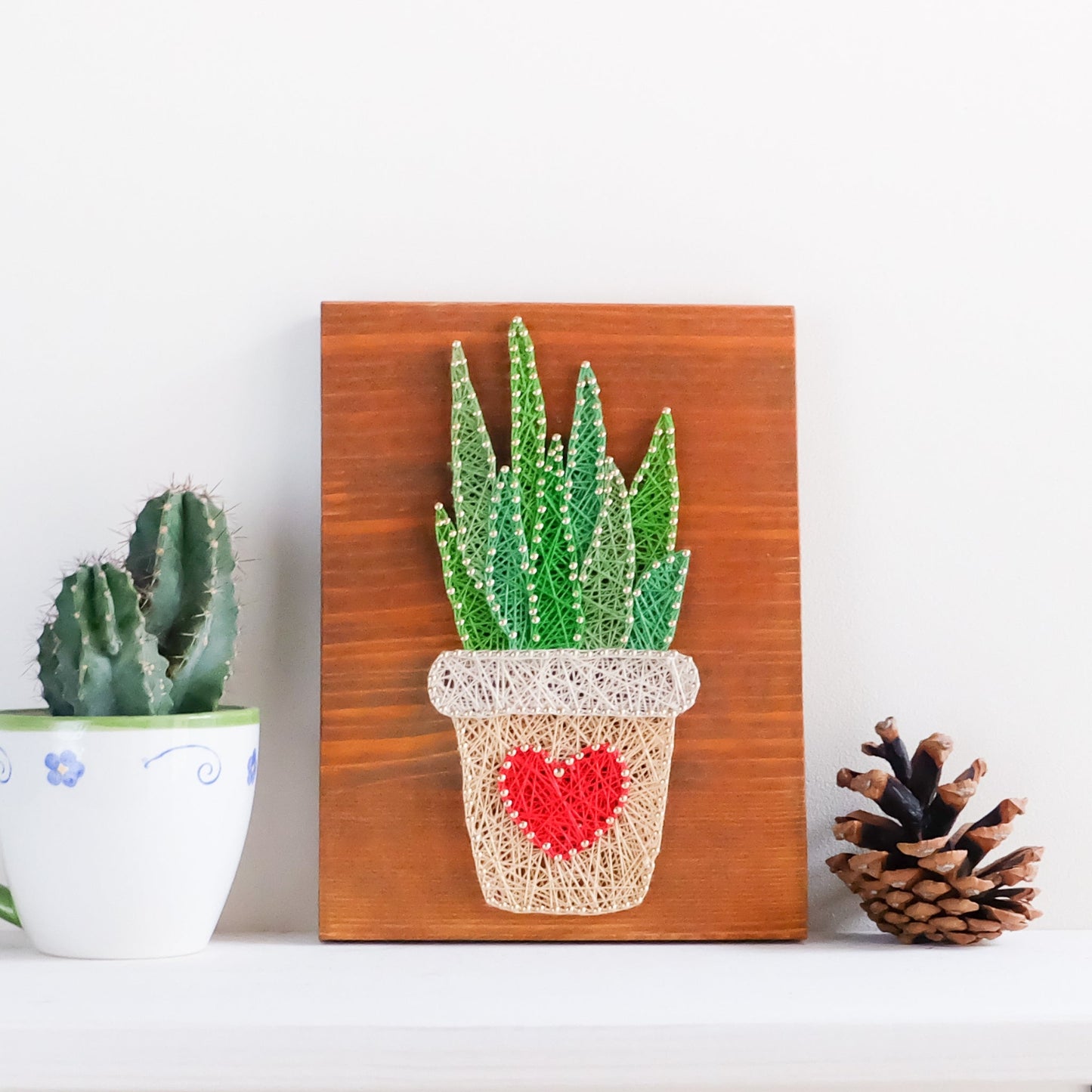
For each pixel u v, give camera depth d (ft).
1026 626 2.39
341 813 2.16
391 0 2.37
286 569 2.31
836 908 2.32
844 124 2.42
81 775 1.88
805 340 2.39
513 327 2.22
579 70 2.39
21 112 2.31
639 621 2.17
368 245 2.35
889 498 2.39
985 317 2.42
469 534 2.15
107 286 2.31
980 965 1.99
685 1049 1.64
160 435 2.31
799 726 2.24
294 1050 1.62
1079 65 2.46
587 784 2.13
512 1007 1.71
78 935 1.95
